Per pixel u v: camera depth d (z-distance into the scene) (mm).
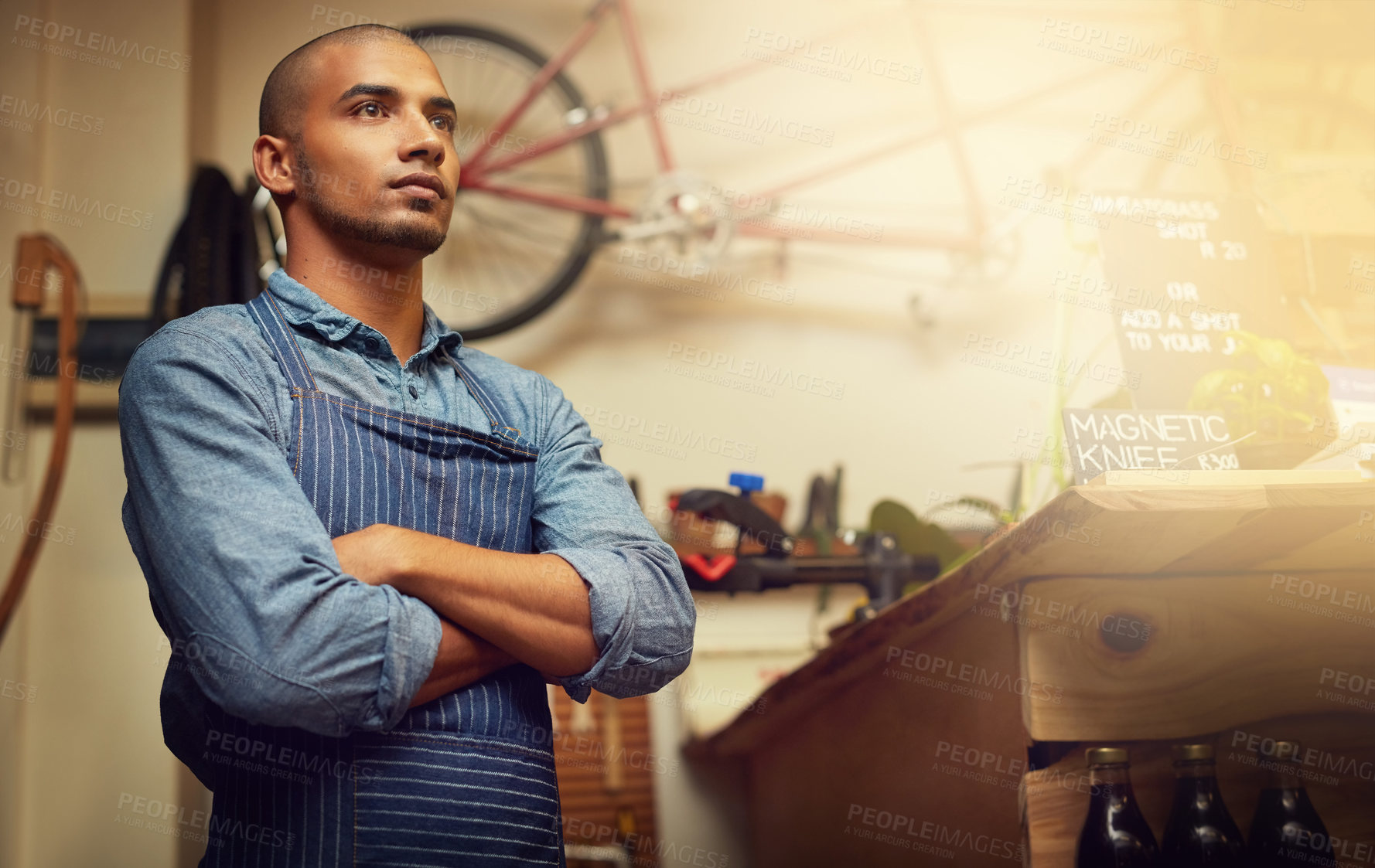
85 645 2490
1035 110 3305
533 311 2918
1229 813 1015
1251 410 1212
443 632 801
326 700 735
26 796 2393
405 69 999
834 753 1620
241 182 2969
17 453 2520
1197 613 1048
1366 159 1855
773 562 1841
